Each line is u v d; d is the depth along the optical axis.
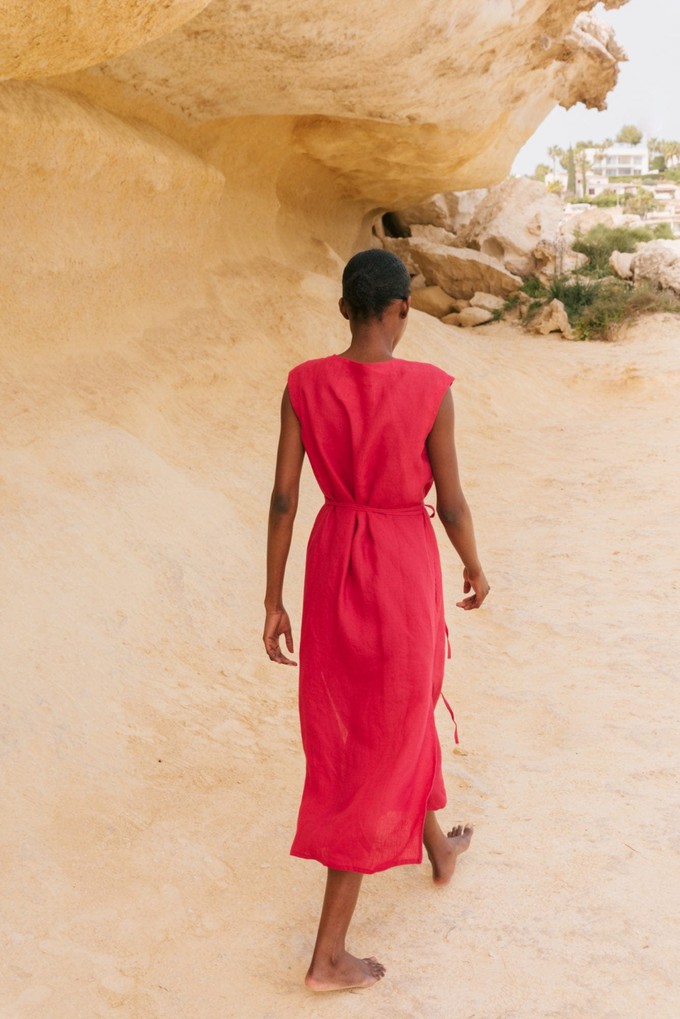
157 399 6.84
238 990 2.35
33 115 5.78
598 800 3.21
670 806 3.16
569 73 11.66
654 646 4.56
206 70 7.02
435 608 2.46
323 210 12.14
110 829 2.95
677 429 9.03
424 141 10.14
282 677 4.24
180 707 3.76
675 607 5.06
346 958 2.35
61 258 6.43
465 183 12.65
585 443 8.77
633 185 108.00
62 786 3.08
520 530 6.59
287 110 8.24
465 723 3.88
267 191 10.30
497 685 4.26
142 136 7.16
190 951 2.48
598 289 14.19
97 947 2.46
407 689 2.36
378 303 2.41
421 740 2.41
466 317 14.34
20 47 4.02
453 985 2.35
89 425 5.73
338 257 11.64
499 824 3.10
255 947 2.52
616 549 6.05
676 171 110.19
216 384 7.58
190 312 8.28
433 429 2.40
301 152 10.33
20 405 5.61
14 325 6.12
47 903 2.59
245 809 3.15
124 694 3.72
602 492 7.30
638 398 10.30
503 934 2.54
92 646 3.93
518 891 2.73
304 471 7.03
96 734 3.40
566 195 96.56
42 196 6.18
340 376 2.39
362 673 2.37
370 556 2.40
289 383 2.47
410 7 6.73
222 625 4.59
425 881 2.81
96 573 4.42
